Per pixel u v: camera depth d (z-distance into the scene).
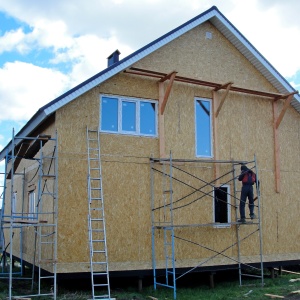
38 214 11.92
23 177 15.50
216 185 13.64
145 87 13.12
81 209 11.73
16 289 11.91
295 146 15.46
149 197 12.69
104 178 12.21
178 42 13.95
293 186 15.15
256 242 14.12
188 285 13.31
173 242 11.73
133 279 13.32
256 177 13.30
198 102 14.02
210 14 14.13
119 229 12.16
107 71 12.10
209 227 13.42
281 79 14.99
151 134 13.05
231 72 14.69
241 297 11.14
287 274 15.43
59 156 11.70
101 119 12.41
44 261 10.54
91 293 11.39
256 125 14.78
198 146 13.74
